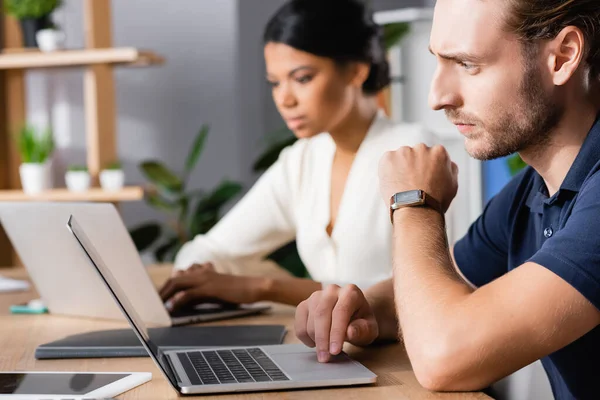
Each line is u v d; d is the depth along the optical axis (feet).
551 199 4.07
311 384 3.58
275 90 6.95
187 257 7.60
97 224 4.96
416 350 3.55
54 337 4.89
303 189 7.44
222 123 16.52
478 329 3.44
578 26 3.81
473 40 3.83
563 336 3.43
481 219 5.32
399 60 11.65
